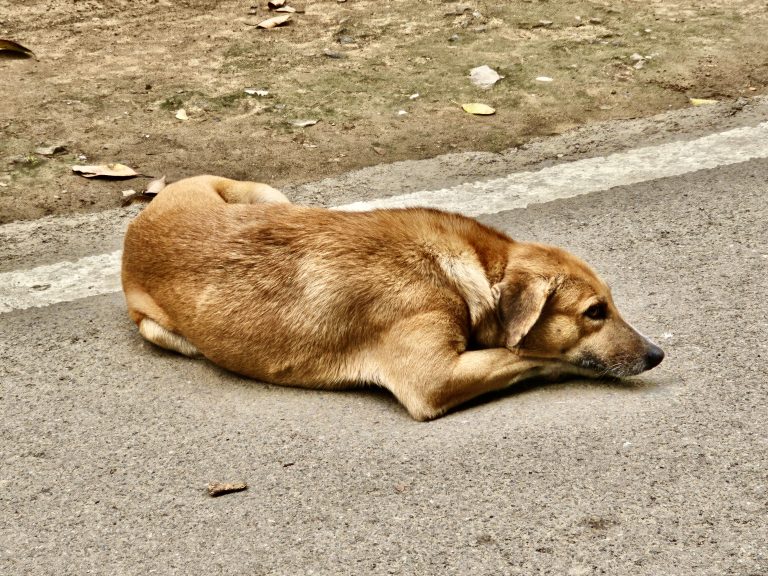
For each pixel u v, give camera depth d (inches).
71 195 135.8
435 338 107.7
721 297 117.2
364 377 109.7
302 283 110.0
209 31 169.0
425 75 155.6
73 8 178.1
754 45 159.9
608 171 136.9
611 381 110.3
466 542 98.2
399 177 137.9
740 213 127.9
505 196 134.0
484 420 107.2
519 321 107.0
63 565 98.7
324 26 170.9
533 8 175.8
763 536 97.4
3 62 158.1
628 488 100.8
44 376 113.2
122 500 102.4
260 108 149.3
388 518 100.0
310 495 101.9
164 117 147.8
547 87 152.7
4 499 103.0
